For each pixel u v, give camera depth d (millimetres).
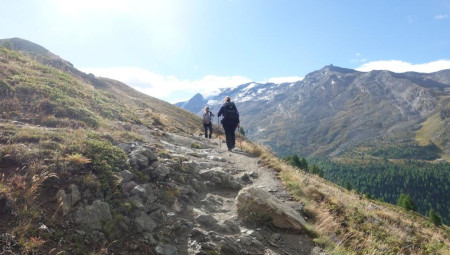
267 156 15414
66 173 6094
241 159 14031
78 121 11211
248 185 10133
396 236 9398
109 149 7953
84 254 4617
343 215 9469
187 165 9758
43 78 15992
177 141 15680
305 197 9812
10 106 10695
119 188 6586
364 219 9820
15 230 4398
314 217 8500
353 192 19672
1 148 6340
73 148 7211
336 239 7586
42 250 4352
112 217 5613
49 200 5367
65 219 5121
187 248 5691
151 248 5328
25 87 12742
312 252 6742
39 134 7684
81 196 5758
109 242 5102
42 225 4734
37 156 6410
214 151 15266
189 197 7918
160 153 10211
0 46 20531
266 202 7812
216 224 6812
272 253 6352
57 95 13547
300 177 11953
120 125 14141
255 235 6734
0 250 4031
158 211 6406
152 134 14945
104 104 17516
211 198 8336
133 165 7879
